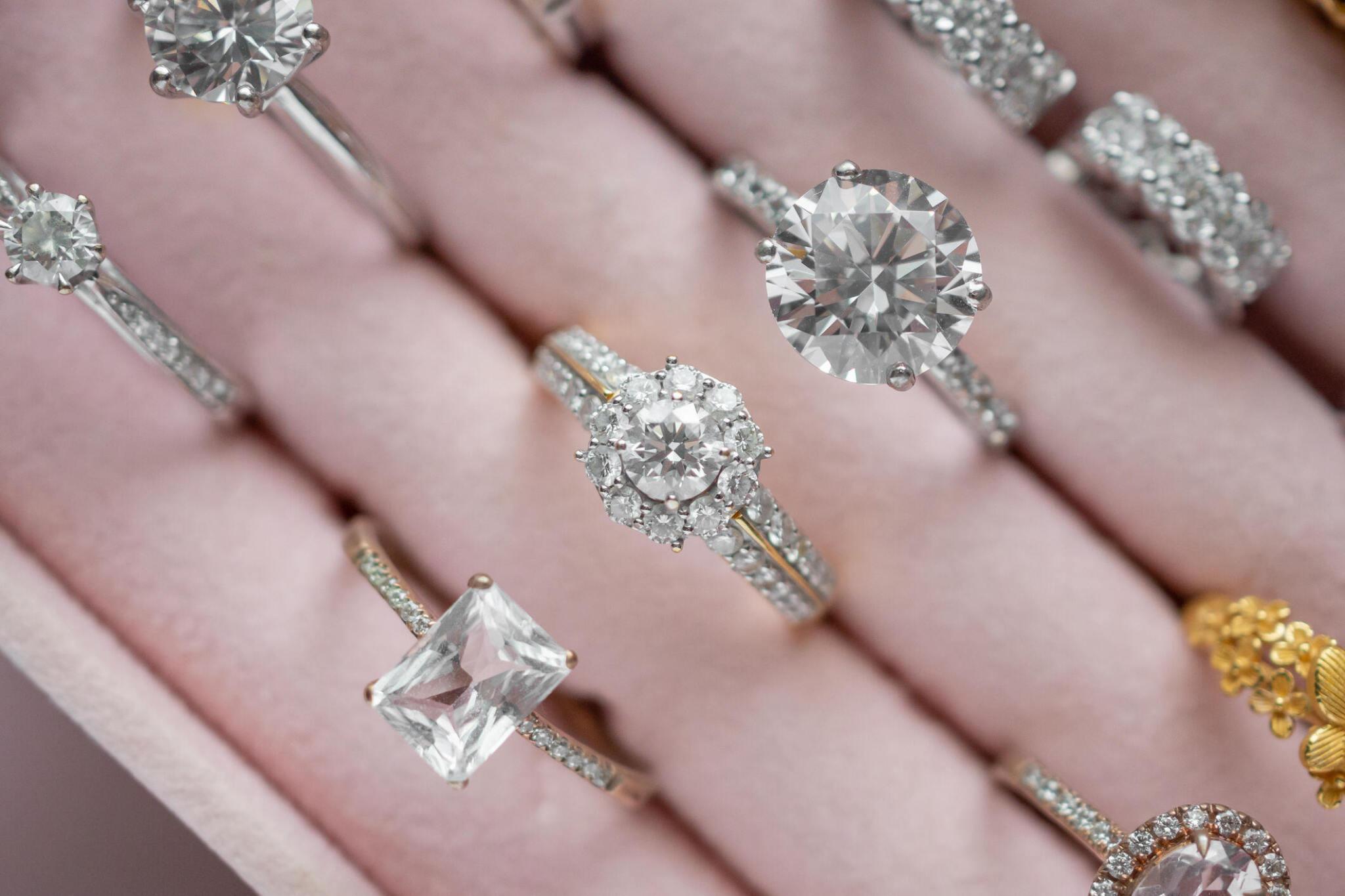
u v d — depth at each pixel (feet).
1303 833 0.45
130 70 0.46
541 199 0.45
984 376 0.44
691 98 0.45
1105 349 0.45
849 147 0.45
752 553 0.43
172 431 0.46
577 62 0.46
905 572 0.45
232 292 0.46
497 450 0.46
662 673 0.45
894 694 0.46
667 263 0.45
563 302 0.46
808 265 0.40
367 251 0.46
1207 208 0.44
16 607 0.44
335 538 0.46
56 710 0.48
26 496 0.46
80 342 0.46
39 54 0.46
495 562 0.46
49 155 0.46
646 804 0.46
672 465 0.41
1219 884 0.41
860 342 0.41
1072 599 0.45
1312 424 0.45
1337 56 0.45
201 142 0.46
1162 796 0.45
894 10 0.44
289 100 0.42
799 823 0.45
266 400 0.46
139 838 0.48
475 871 0.45
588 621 0.45
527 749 0.45
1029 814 0.45
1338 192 0.45
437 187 0.46
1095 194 0.45
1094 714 0.45
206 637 0.45
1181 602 0.46
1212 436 0.45
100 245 0.42
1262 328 0.46
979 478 0.45
